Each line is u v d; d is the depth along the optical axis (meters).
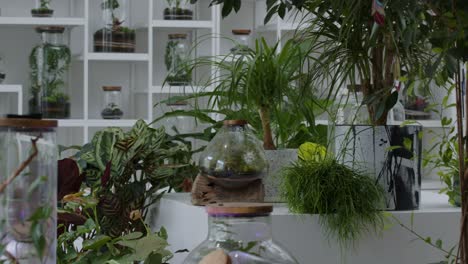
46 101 5.05
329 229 1.87
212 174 2.00
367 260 1.91
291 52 2.08
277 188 2.10
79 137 5.57
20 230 1.11
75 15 5.57
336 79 1.97
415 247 1.95
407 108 4.61
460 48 1.53
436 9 1.61
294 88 2.18
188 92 5.07
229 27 5.66
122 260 1.56
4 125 1.10
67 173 1.91
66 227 1.91
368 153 1.95
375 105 1.91
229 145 2.00
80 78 5.61
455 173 1.97
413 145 1.98
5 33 5.39
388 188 1.96
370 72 2.04
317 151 2.05
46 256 1.12
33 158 1.11
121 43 5.17
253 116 2.35
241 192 2.02
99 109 5.62
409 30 1.63
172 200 2.17
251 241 1.26
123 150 2.08
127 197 2.06
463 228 1.66
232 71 2.08
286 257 1.28
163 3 5.65
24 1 5.54
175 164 2.26
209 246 1.28
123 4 5.20
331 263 1.89
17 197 1.11
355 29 1.91
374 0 1.55
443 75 1.72
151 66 5.16
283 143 2.32
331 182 1.85
